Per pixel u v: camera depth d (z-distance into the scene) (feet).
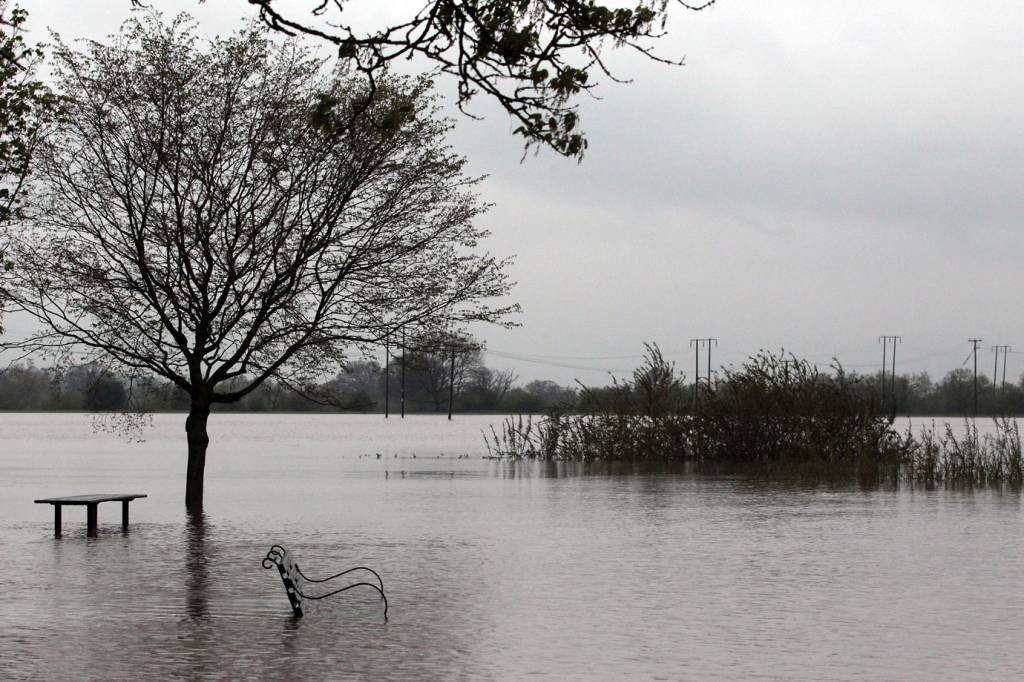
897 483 115.14
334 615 45.03
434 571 56.49
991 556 61.52
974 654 37.81
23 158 73.00
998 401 511.81
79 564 59.11
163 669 35.86
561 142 26.99
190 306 92.99
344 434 318.45
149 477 128.47
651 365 151.64
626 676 34.76
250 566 58.39
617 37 26.40
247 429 380.58
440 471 137.39
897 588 51.21
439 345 98.12
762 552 63.31
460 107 26.94
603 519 80.69
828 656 37.47
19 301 91.81
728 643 39.60
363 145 92.58
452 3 26.53
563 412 158.81
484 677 34.73
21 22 71.00
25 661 37.06
